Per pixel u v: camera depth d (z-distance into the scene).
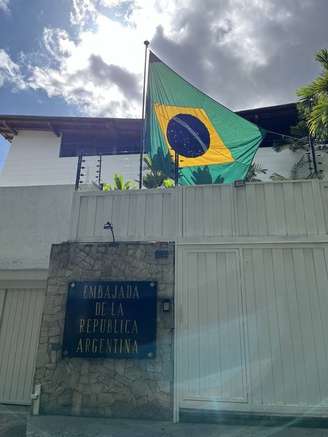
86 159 18.62
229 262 6.65
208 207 7.05
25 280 8.36
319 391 5.77
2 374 7.93
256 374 5.99
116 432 5.50
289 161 16.72
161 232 7.05
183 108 9.55
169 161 9.30
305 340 6.03
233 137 9.25
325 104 8.94
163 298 6.60
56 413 6.24
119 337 6.46
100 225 7.30
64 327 6.64
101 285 6.82
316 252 6.45
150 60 9.85
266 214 6.82
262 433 5.43
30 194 8.88
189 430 5.57
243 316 6.30
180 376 6.16
